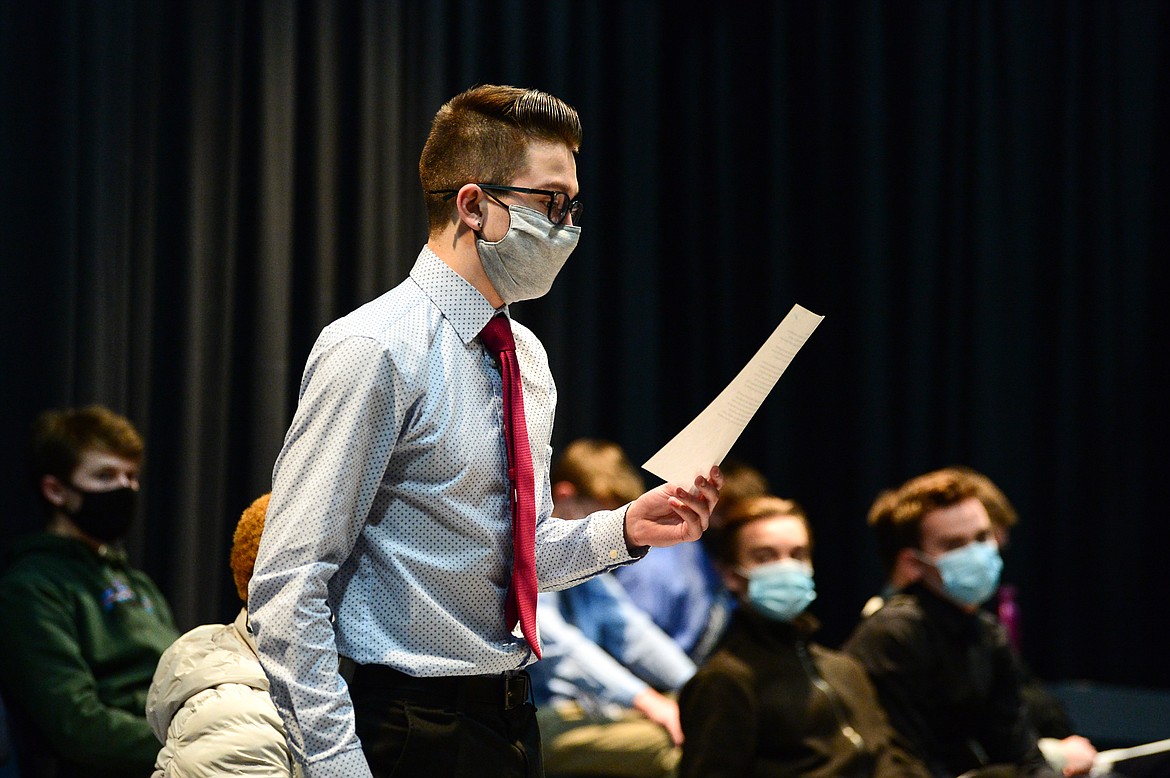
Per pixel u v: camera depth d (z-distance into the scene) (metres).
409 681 4.46
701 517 4.83
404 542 4.50
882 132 13.95
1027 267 14.52
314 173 11.01
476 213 4.75
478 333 4.74
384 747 4.39
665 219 13.77
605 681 10.10
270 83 10.68
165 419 10.12
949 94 14.30
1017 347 14.44
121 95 9.86
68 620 8.09
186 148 10.23
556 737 9.98
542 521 5.07
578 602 10.85
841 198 13.99
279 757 5.03
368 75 11.27
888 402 13.93
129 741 7.82
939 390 14.19
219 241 10.41
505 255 4.73
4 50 9.38
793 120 13.97
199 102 10.32
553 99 4.92
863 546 13.67
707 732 7.87
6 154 9.37
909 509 9.20
